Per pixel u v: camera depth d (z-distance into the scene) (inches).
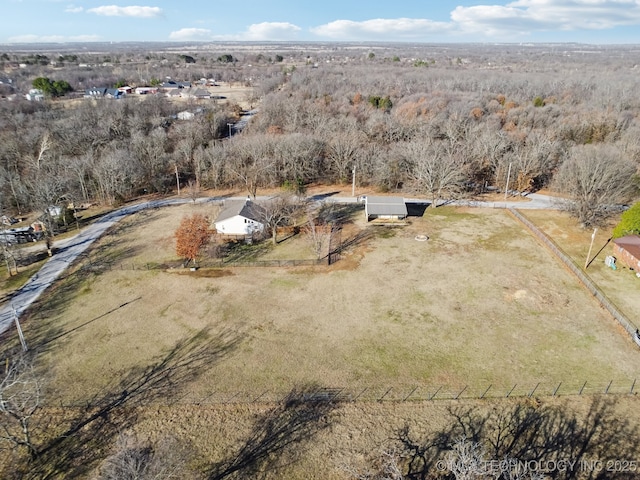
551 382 1116.5
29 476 893.2
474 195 2516.0
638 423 997.2
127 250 1838.1
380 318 1378.0
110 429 994.1
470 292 1514.5
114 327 1339.8
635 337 1253.7
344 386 1111.6
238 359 1205.1
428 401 1065.5
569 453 929.5
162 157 2704.2
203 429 994.1
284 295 1504.7
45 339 1288.1
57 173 2470.5
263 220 1916.8
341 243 1895.9
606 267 1654.8
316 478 884.6
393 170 2578.7
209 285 1567.4
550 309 1413.6
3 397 1062.4
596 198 2078.0
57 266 1716.3
